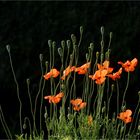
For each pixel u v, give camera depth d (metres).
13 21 7.91
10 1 7.94
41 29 7.90
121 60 7.86
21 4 7.94
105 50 7.88
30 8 7.94
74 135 6.16
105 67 6.04
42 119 7.86
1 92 7.91
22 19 7.91
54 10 7.95
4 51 7.86
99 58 7.79
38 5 7.95
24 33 7.91
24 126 6.06
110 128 6.19
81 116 6.14
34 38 7.88
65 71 5.96
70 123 6.09
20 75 7.86
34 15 7.94
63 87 6.04
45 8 7.94
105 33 7.89
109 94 7.80
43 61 7.81
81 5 7.98
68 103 7.64
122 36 7.91
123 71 7.83
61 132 6.06
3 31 7.89
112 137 6.15
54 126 6.31
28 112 7.93
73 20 7.93
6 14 7.92
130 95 7.86
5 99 7.93
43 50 7.84
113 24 7.94
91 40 7.86
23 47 7.86
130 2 7.97
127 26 7.92
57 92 7.71
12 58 7.88
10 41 7.88
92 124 6.10
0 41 7.87
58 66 7.82
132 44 7.88
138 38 7.90
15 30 7.91
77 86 7.71
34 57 7.85
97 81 5.88
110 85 7.79
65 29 7.90
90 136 6.07
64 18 7.93
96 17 7.95
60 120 6.08
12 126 7.94
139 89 7.86
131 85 7.85
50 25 7.89
